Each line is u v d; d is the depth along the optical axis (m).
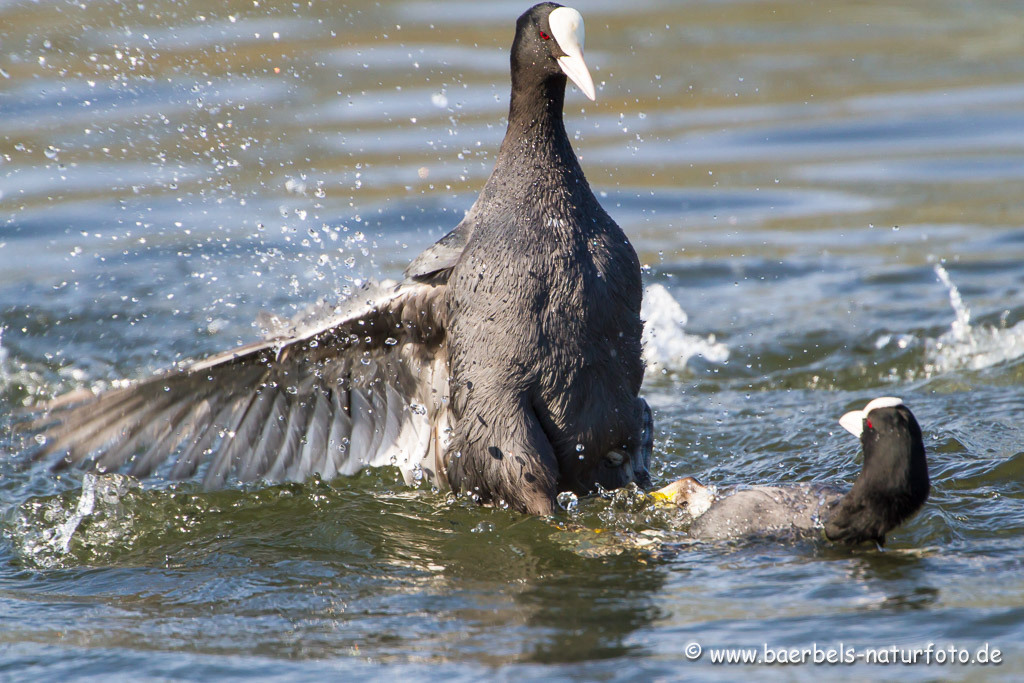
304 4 31.97
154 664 6.68
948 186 20.73
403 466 10.30
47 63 25.52
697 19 32.50
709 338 14.52
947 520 8.38
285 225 18.98
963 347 13.57
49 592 8.14
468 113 24.44
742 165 22.48
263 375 9.63
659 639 6.64
